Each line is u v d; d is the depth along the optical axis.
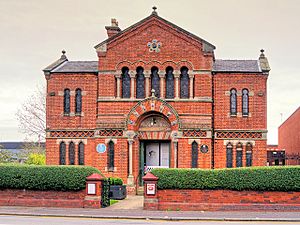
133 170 36.25
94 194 27.72
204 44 36.69
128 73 37.25
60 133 37.56
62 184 27.86
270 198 26.50
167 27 36.94
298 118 49.09
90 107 37.56
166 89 37.03
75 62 40.25
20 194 28.50
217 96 36.78
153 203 26.84
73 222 22.11
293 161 50.84
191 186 26.75
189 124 36.00
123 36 37.22
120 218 24.16
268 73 36.66
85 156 37.31
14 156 73.81
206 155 35.78
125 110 36.72
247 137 36.47
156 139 36.56
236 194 26.66
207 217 24.00
